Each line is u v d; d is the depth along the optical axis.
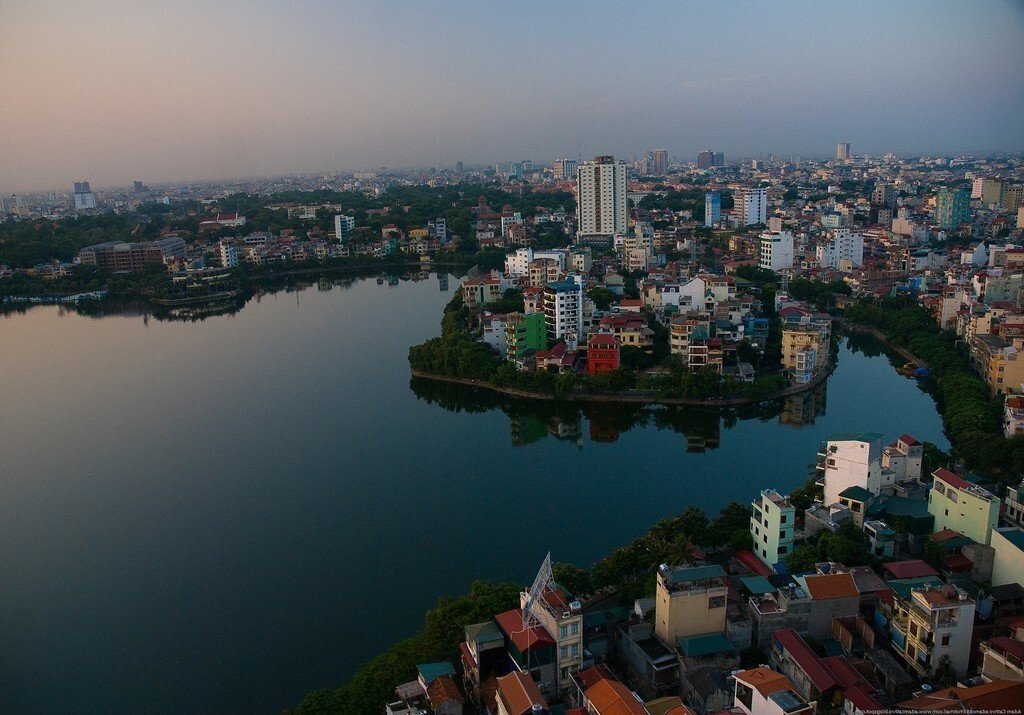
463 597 105.44
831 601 97.44
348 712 87.12
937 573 111.31
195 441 193.00
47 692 103.06
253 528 145.38
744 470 164.25
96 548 139.88
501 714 81.38
